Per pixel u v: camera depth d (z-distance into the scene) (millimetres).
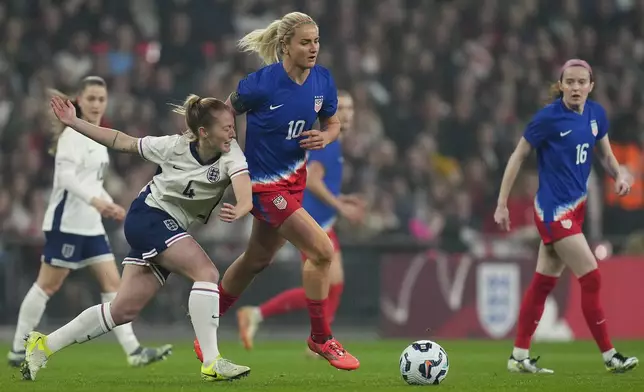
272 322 55094
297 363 36250
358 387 24891
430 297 52000
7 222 57594
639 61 77375
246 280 29391
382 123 67750
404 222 59781
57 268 34219
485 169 65312
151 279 25672
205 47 69688
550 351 44000
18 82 66188
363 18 74875
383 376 29219
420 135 67625
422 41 73688
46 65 66812
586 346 47344
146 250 25156
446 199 61688
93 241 34312
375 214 58969
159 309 54656
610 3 79625
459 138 67688
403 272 52219
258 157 27297
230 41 70188
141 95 65750
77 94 33594
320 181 38375
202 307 24938
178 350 43625
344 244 55594
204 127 24328
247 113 27281
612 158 32781
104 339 52688
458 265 51938
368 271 55469
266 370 32312
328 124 28375
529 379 28297
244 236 57438
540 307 31875
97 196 33094
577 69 30906
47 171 61219
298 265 54281
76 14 69750
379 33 73000
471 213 62844
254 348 45875
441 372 25750
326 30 73812
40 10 70000
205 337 25172
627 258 52031
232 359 38562
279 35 26688
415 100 70375
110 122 62531
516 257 51938
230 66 66938
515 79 72312
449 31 74312
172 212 25219
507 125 68812
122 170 60375
